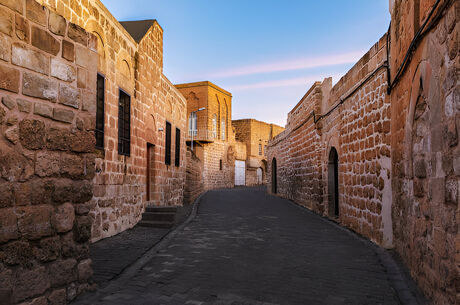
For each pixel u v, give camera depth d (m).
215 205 15.47
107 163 7.48
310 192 13.66
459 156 2.62
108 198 7.53
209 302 3.68
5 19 3.06
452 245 2.76
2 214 2.96
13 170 3.08
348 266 5.12
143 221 9.31
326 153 11.41
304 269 4.96
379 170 6.57
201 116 37.00
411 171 4.44
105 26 7.49
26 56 3.26
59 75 3.62
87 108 3.99
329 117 10.99
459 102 2.60
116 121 8.00
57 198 3.53
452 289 2.75
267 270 4.92
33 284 3.21
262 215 11.63
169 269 4.96
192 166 18.39
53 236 3.47
